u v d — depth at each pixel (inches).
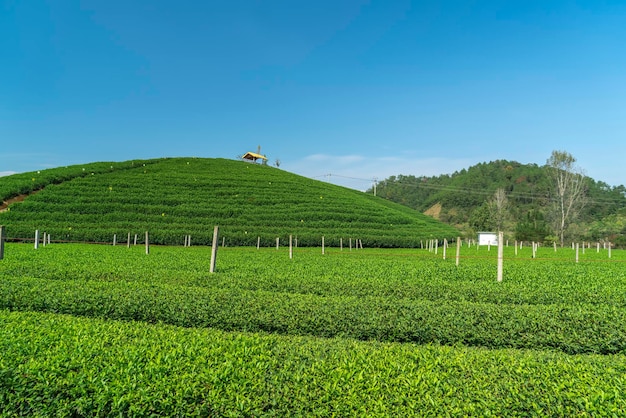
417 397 213.5
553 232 3314.5
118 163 2903.5
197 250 1391.5
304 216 2251.5
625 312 412.8
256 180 2815.0
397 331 384.2
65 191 2118.6
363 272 751.7
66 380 228.5
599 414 197.5
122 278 605.9
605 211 4416.8
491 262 1073.5
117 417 211.6
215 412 205.0
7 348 272.4
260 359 259.8
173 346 285.9
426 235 2381.9
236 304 423.5
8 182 2142.0
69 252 1002.7
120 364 248.2
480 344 379.9
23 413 229.0
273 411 202.8
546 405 204.4
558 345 370.9
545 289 578.6
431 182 7145.7
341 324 392.2
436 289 560.1
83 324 348.2
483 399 211.2
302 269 765.3
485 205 3804.1
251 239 1860.2
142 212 2054.6
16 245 1311.5
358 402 207.9
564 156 3139.8
